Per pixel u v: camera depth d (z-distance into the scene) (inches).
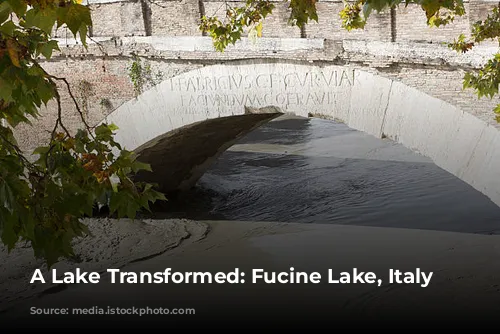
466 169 390.6
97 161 178.5
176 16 507.5
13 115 184.5
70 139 183.2
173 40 507.8
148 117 542.9
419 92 407.8
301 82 462.9
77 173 179.6
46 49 154.9
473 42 370.6
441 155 403.2
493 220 569.6
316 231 566.9
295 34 456.4
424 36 399.5
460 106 390.6
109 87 554.9
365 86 432.8
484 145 379.6
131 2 521.7
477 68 377.4
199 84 508.1
